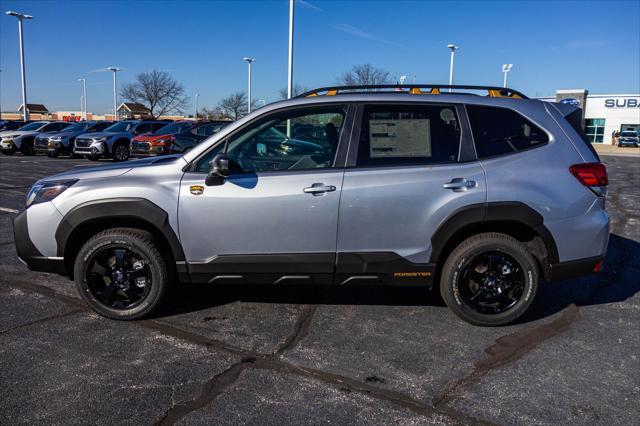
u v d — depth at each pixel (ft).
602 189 12.86
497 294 12.94
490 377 10.63
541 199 12.35
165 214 12.54
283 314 13.98
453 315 13.98
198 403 9.57
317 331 12.87
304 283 12.94
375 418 9.14
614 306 14.80
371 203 12.35
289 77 66.64
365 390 10.08
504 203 12.30
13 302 14.66
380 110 12.87
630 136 165.68
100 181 12.95
